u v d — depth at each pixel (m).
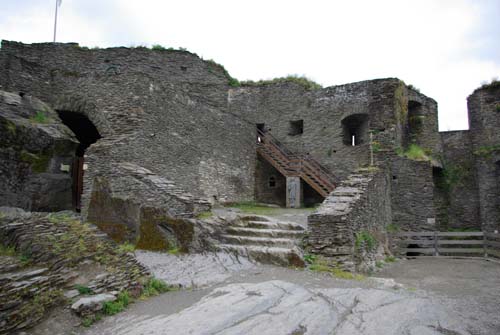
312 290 5.30
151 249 7.61
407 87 16.12
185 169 12.23
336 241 6.98
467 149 17.28
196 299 4.92
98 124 10.80
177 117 12.00
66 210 9.62
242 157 15.91
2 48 16.67
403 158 13.73
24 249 4.84
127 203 8.43
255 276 6.07
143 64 17.67
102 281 4.82
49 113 10.52
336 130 16.25
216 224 7.88
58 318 4.00
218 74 18.94
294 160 15.69
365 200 8.91
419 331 3.95
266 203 16.61
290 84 17.72
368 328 3.98
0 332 3.54
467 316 4.60
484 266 9.24
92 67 17.55
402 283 6.75
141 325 4.01
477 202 16.64
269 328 3.89
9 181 8.57
